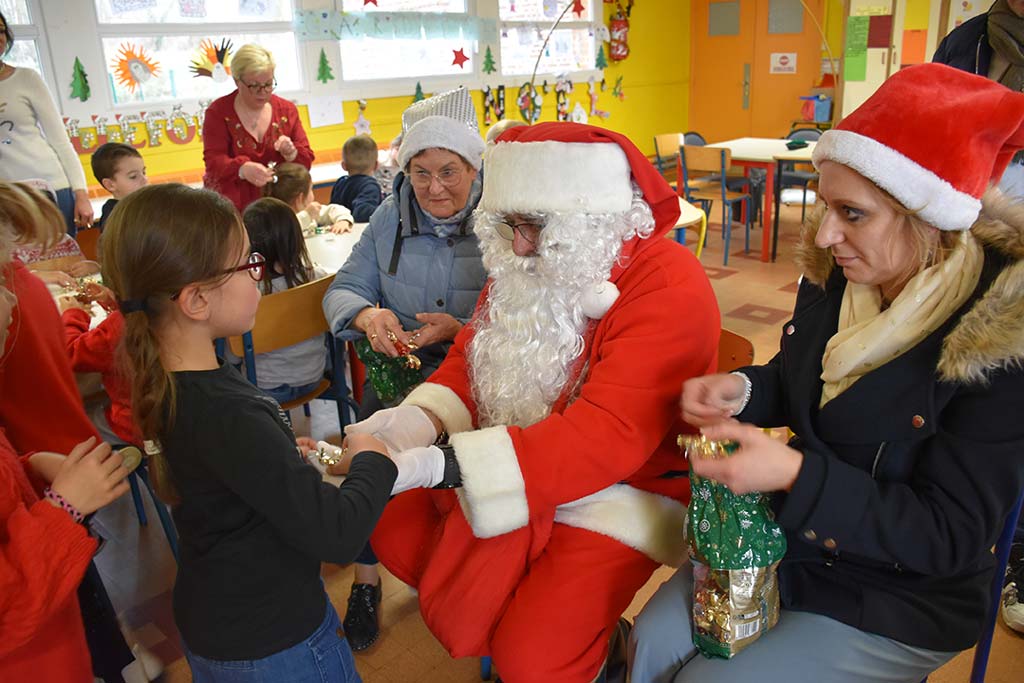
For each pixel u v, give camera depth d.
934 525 1.02
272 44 5.29
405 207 1.94
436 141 1.79
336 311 1.95
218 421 1.09
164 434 1.11
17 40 4.20
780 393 1.30
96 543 1.11
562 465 1.27
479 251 1.90
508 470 1.27
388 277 1.99
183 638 1.22
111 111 4.59
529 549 1.37
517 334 1.44
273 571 1.17
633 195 1.42
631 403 1.27
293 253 2.36
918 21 6.35
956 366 0.97
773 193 5.52
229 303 1.13
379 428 1.45
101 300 2.07
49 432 1.46
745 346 1.65
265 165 3.98
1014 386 1.00
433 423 1.53
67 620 1.20
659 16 8.09
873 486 1.05
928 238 1.04
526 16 6.82
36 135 3.42
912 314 1.05
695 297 1.34
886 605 1.12
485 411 1.55
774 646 1.15
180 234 1.06
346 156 4.02
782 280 4.89
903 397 1.06
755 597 1.12
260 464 1.08
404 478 1.26
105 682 1.59
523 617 1.30
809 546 1.20
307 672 1.22
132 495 2.52
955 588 1.11
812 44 7.60
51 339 1.45
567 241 1.33
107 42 4.54
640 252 1.41
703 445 1.08
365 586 1.92
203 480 1.12
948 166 0.98
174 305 1.09
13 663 1.11
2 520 1.07
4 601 1.02
